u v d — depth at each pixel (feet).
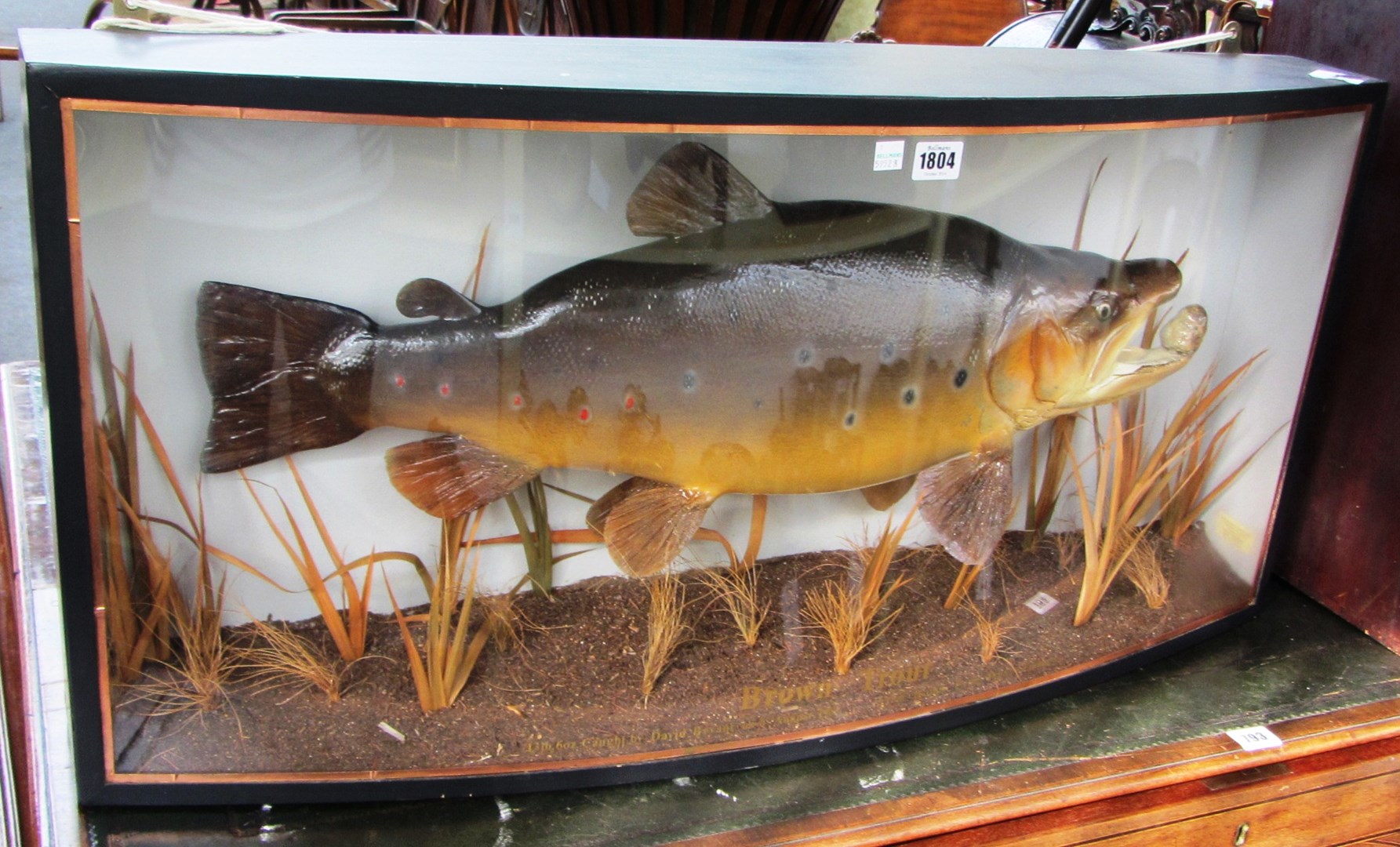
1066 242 2.23
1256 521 2.81
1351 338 2.87
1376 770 2.62
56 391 1.77
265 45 2.00
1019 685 2.57
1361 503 2.89
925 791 2.34
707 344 1.99
